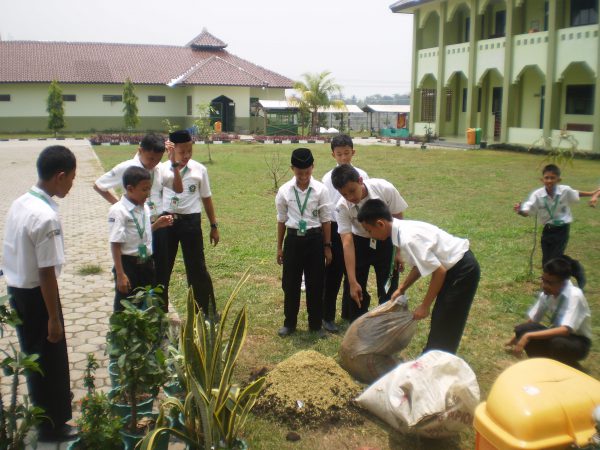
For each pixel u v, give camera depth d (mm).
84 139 34500
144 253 4543
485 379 4461
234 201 12805
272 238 9188
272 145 30219
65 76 39875
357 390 4047
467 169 18422
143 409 3619
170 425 3381
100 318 5664
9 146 29438
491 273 7234
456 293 4012
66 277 7070
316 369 4105
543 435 2498
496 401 2656
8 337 5145
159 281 5297
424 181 15891
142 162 5000
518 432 2508
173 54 44906
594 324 5590
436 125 31234
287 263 5133
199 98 39969
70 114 40250
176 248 5488
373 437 3668
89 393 3338
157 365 3207
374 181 4934
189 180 5398
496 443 2586
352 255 4852
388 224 4043
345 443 3605
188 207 5410
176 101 42344
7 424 3049
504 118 26422
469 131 27234
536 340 4496
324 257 5176
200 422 3180
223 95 40250
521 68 25266
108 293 6445
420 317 4102
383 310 4320
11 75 39000
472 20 27703
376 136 36531
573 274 4699
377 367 4289
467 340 5188
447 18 29734
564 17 23484
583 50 22109
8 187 15547
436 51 30891
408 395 3613
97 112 40812
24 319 3436
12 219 3406
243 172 18125
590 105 23438
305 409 3789
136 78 41219
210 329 3326
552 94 23625
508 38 25641
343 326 5531
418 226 4012
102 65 41750
